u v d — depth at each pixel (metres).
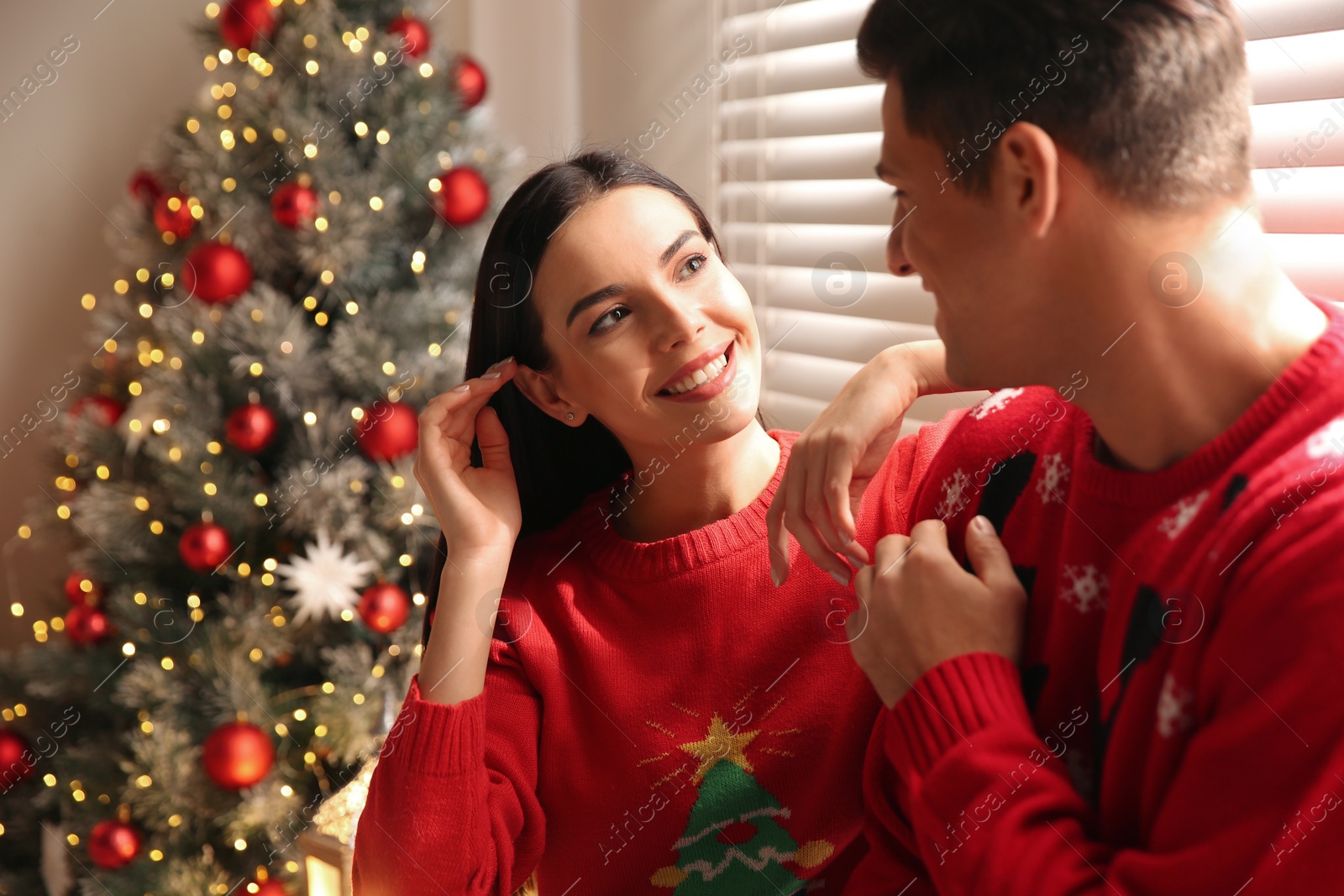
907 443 0.90
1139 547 0.59
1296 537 0.50
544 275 0.84
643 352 0.83
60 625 1.84
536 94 2.07
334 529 1.70
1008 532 0.72
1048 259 0.57
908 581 0.66
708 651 0.87
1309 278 0.90
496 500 0.92
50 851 1.80
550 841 0.93
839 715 0.85
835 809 0.86
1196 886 0.51
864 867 0.78
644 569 0.89
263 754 1.55
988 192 0.57
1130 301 0.56
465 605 0.88
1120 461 0.63
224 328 1.69
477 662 0.88
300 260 1.75
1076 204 0.55
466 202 1.72
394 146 1.73
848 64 1.40
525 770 0.90
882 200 1.36
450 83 1.82
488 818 0.87
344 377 1.71
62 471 1.96
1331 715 0.47
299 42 1.71
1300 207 0.90
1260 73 0.92
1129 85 0.53
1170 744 0.56
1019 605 0.66
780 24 1.52
